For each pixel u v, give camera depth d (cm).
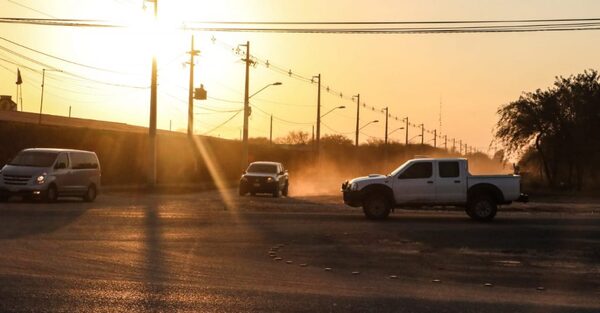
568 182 9025
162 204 4688
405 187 3872
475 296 1784
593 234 3303
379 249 2764
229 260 2369
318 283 1942
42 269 2005
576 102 8944
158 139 8469
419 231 3350
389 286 1930
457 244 2950
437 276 2180
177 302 1578
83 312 1452
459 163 3888
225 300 1616
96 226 3191
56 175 4512
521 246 2909
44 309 1466
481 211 3866
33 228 3031
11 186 4409
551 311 1584
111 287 1744
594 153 8788
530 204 5584
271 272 2134
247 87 8606
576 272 2305
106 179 7444
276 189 6178
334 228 3428
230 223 3541
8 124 6100
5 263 2081
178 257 2380
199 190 7144
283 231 3266
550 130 9169
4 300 1542
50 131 6581
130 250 2494
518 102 9350
